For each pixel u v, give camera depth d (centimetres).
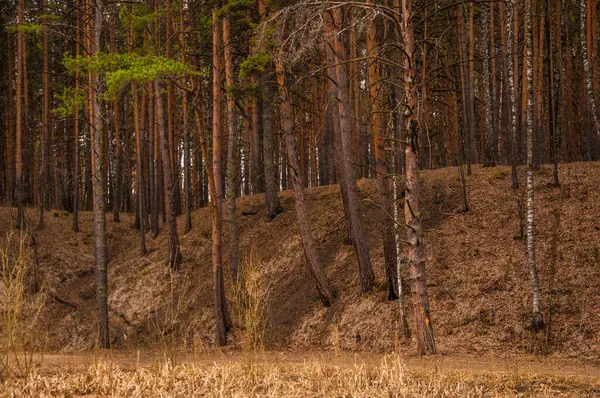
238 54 2730
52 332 2584
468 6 2555
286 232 2841
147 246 3219
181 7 2905
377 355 1744
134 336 2483
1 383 895
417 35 2448
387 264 2062
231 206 2383
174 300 2661
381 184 2045
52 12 3469
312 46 1579
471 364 1420
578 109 3369
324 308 2181
